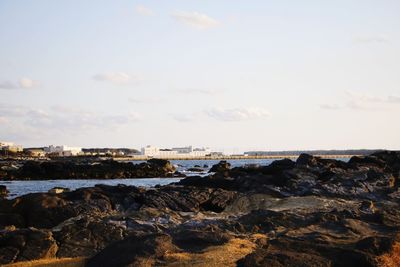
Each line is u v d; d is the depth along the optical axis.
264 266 18.42
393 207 36.03
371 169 49.19
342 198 41.59
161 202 39.09
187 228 26.81
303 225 27.14
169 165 114.62
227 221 28.30
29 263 20.36
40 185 81.50
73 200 37.94
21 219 34.06
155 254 19.53
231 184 49.53
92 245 23.03
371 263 19.31
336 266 19.55
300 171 47.25
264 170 57.44
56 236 23.39
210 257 19.55
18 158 179.38
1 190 63.59
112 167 104.00
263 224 27.48
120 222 27.98
